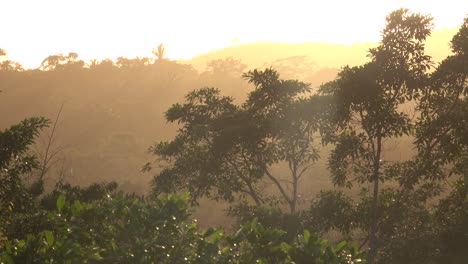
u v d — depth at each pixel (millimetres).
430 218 35156
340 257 13867
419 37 33469
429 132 33812
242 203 38250
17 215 24500
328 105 35625
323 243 13922
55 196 38625
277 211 33406
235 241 14805
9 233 22594
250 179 39500
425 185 35281
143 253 13828
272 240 15008
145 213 14352
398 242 34750
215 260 14406
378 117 33406
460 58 33219
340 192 35188
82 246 13906
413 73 33562
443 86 34125
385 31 33844
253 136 37844
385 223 34969
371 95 33156
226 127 38250
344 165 35531
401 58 33562
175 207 14727
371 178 34438
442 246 34156
